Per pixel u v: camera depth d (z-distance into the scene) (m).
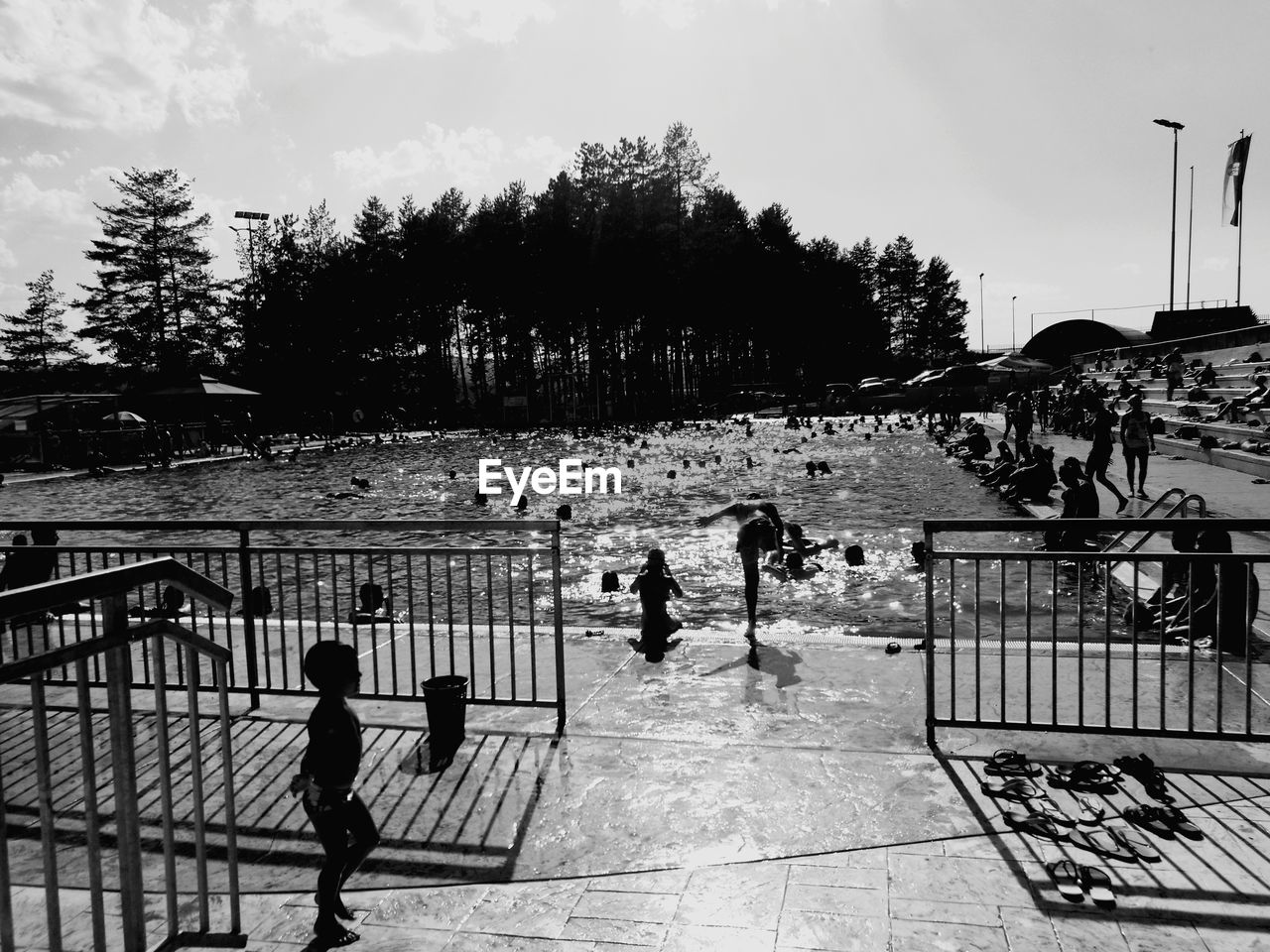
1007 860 4.00
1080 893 3.65
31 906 3.83
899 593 11.22
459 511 21.83
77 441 39.38
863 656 7.30
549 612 10.69
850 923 3.53
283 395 70.75
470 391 92.88
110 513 23.39
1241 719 5.57
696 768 5.11
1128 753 5.17
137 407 48.97
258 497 26.59
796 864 4.03
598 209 70.00
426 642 8.23
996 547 14.40
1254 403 26.17
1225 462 23.31
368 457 42.25
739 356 93.38
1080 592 5.10
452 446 49.03
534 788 4.89
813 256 92.19
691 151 74.25
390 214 75.00
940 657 7.22
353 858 3.65
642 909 3.70
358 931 3.60
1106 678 5.04
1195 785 4.71
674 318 72.94
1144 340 73.94
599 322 70.75
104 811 4.75
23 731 5.97
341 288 71.56
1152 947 3.31
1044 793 4.63
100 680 7.11
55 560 7.95
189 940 3.29
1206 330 59.06
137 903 2.94
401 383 77.56
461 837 4.37
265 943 3.52
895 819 4.42
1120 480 21.02
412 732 5.82
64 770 5.29
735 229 76.31
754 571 7.92
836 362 95.56
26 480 33.03
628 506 21.41
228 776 3.39
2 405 40.47
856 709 6.02
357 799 3.66
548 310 67.88
